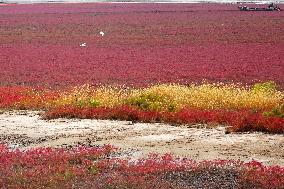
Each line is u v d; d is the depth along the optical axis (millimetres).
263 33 96000
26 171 21375
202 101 36281
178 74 56438
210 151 25484
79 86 49281
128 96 39094
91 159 24203
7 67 62906
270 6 142500
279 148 25875
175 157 24328
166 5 165750
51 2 187875
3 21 120188
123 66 62688
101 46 82562
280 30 100125
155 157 23859
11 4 174750
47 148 25422
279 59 66438
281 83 50250
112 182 19828
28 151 25031
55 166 22047
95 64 64500
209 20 119625
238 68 59812
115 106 36062
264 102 35625
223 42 85250
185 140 27891
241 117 31281
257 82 50969
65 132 30594
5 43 86938
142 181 20047
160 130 30500
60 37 94312
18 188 19078
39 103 38844
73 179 20453
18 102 38594
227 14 132250
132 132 30172
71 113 34750
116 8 153625
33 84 51406
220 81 51906
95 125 32250
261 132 29359
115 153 25453
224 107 35562
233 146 26406
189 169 21844
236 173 21266
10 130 31344
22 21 120000
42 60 68562
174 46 81500
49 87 49375
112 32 101000
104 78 54500
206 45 82062
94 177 20750
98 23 115312
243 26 107625
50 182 19781
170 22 116438
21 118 34719
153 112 33469
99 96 39125
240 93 38250
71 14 134750
